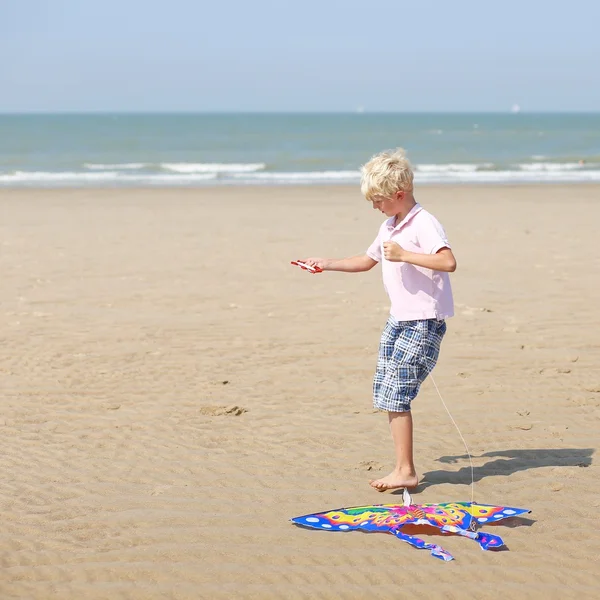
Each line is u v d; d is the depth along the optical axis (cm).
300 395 1136
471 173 6606
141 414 1057
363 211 3612
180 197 4297
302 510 771
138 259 2327
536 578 646
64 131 15775
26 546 695
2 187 5003
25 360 1317
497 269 2128
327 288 1905
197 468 877
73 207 3759
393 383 794
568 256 2333
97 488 822
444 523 729
